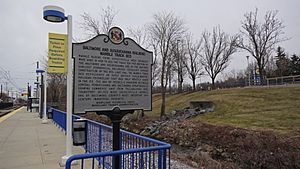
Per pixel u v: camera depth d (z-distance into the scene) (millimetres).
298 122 19047
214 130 18984
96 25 29125
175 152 16047
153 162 3902
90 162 6039
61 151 7488
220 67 56312
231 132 17500
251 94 34188
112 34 4371
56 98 42594
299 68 55906
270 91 33938
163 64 34031
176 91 62625
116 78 4352
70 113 6254
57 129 13203
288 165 11883
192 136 19484
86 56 4148
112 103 4281
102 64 4254
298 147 12969
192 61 59031
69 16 6285
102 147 5730
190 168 9250
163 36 37719
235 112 27125
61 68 6270
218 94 39594
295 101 26922
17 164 6059
